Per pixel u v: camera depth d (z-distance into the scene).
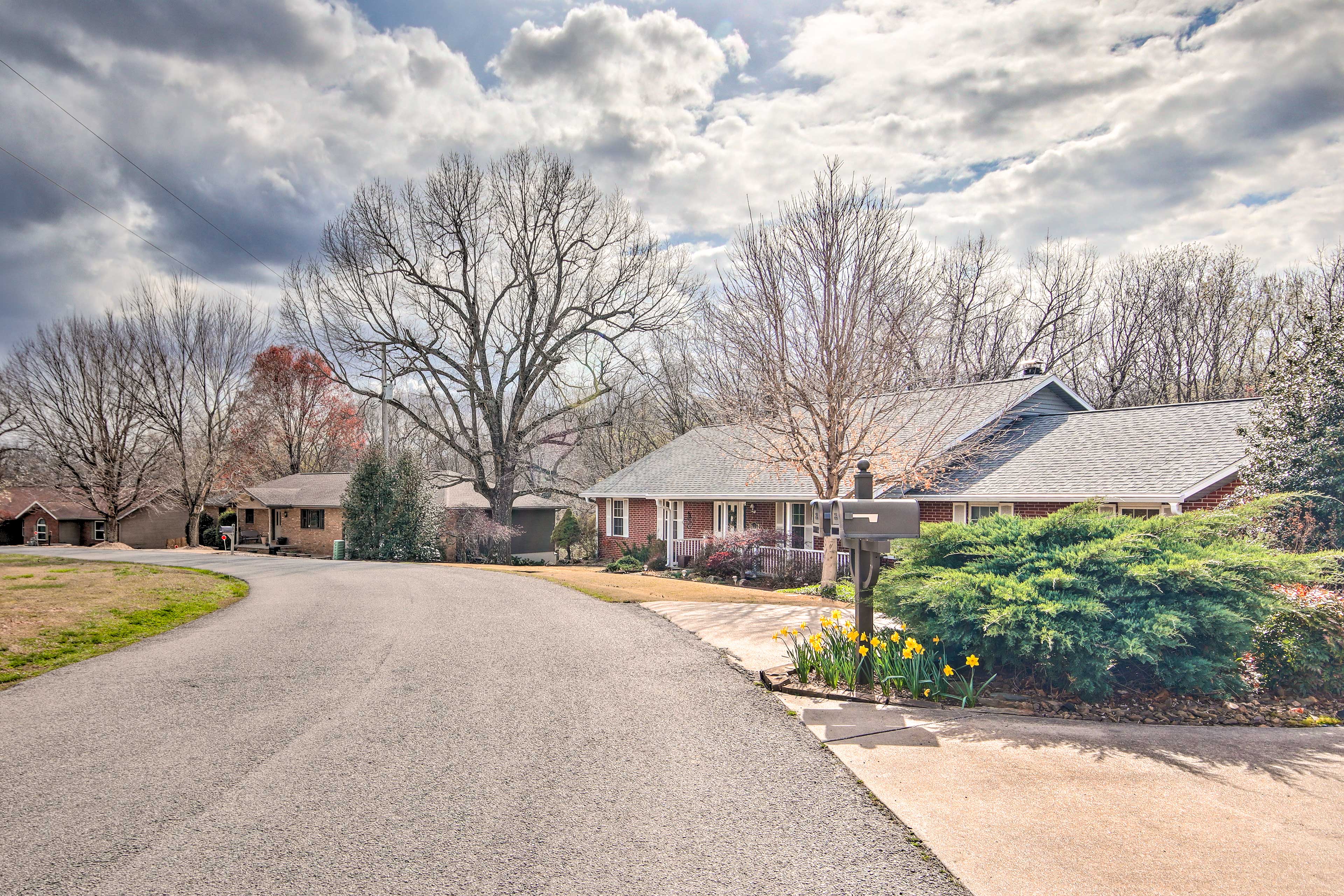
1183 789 4.51
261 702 6.64
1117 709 6.15
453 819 4.13
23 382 40.28
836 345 14.65
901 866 3.56
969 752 5.18
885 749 5.26
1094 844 3.79
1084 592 6.35
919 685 6.61
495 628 10.47
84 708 6.50
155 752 5.30
